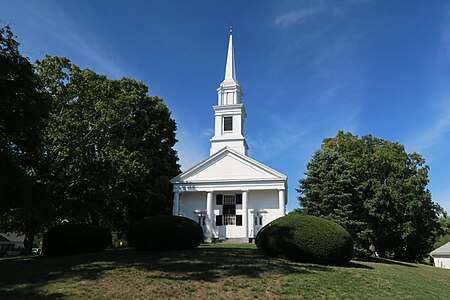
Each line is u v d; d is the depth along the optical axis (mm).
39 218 20625
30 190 18109
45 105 17625
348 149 42312
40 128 18453
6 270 15047
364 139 43656
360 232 24828
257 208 35531
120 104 30125
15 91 15789
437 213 38656
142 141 35875
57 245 19734
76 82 27875
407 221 37094
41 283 12664
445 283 20500
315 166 26812
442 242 62062
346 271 16688
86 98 28328
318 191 25609
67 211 21344
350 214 25062
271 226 18906
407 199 36812
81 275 13609
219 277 13711
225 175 36156
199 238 21656
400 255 40094
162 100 38562
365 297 12977
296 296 12297
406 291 14680
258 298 11891
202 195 37094
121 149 28719
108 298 11188
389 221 37531
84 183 22594
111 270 14344
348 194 24938
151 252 19453
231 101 43062
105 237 21156
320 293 12797
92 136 29250
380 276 16828
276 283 13438
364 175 38188
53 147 21656
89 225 20938
